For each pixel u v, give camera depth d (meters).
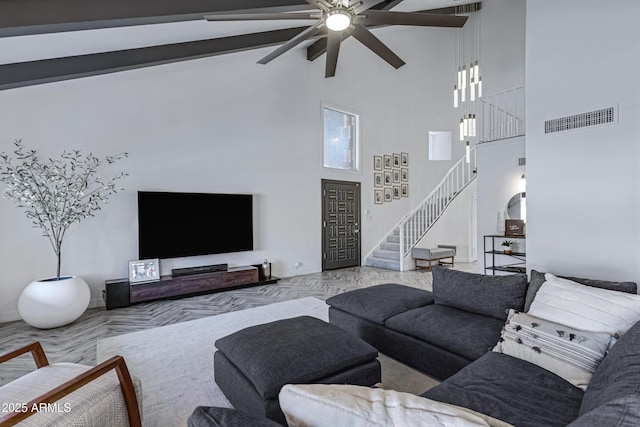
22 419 1.20
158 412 2.09
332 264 7.01
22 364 2.76
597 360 1.57
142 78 4.72
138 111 4.70
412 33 8.49
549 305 1.92
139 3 2.39
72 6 2.18
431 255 6.88
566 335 1.70
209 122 5.32
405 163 8.44
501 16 7.66
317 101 6.75
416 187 8.62
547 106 2.99
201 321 3.78
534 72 3.09
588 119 2.72
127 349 3.04
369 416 0.79
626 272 2.52
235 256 5.63
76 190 3.96
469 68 6.00
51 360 2.83
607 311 1.72
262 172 5.93
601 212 2.65
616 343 1.44
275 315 3.98
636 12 2.45
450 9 7.66
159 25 3.45
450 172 8.15
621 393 0.96
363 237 7.62
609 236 2.61
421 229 7.77
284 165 6.23
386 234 8.07
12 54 3.02
